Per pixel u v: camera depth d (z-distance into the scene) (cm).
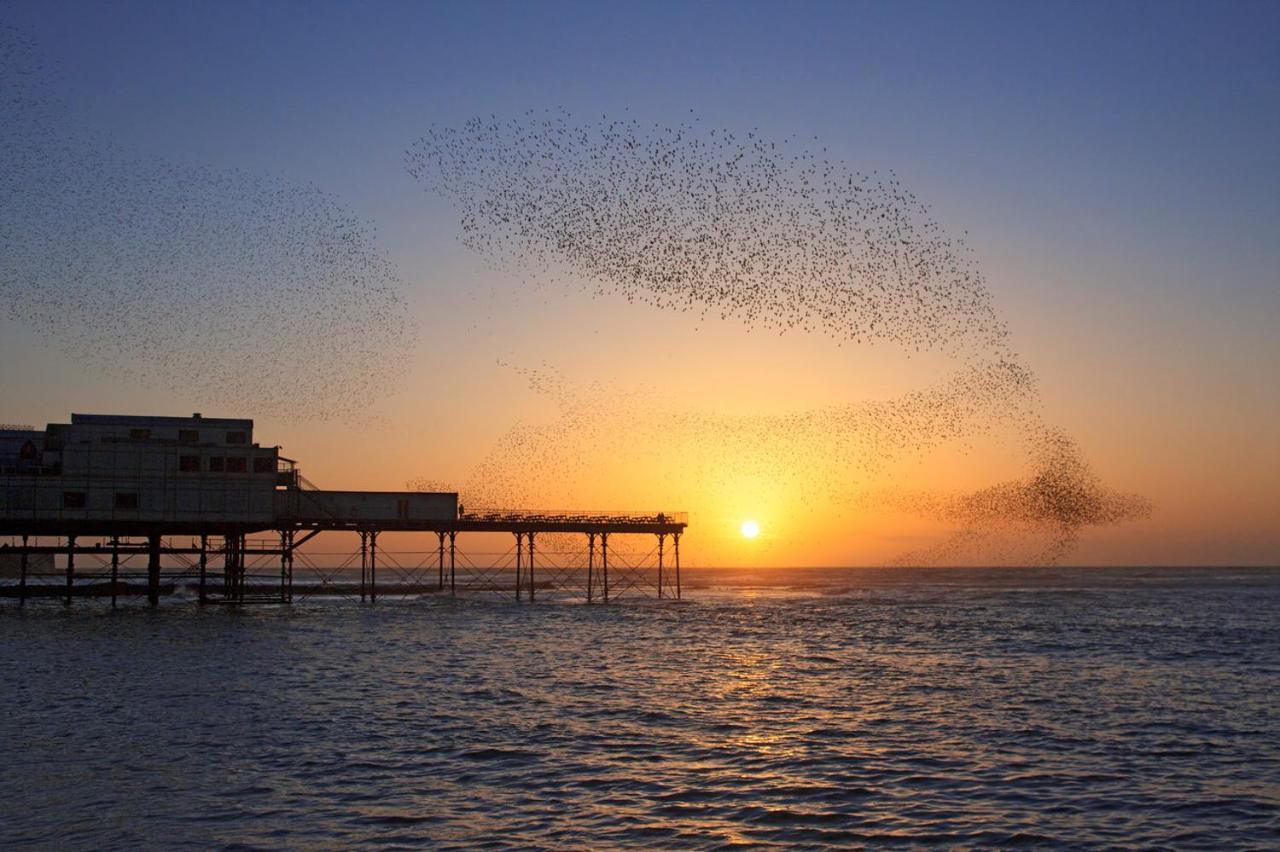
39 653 5628
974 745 3344
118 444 8431
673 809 2600
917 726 3669
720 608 10675
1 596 9631
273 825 2452
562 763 3062
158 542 8969
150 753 3148
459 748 3250
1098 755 3203
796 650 6319
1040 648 6444
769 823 2492
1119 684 4734
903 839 2378
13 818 2495
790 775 2938
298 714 3806
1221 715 3891
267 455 8719
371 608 9869
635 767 3022
